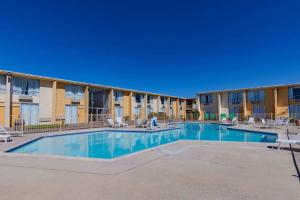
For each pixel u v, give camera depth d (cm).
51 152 1233
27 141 1307
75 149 1338
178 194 445
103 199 417
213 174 588
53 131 1941
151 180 535
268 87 3388
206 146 1066
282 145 1084
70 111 2677
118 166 667
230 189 474
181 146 1064
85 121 2830
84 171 610
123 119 3027
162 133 2169
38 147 1389
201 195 439
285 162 730
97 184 502
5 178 543
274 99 3334
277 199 421
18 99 2186
